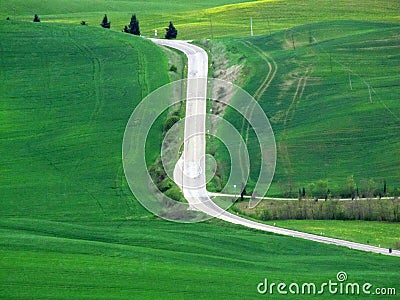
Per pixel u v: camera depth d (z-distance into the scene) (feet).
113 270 412.36
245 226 476.95
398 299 390.63
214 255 437.58
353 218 507.30
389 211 509.76
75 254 431.02
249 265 424.05
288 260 433.07
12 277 402.93
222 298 388.78
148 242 454.81
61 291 392.68
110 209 518.37
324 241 462.19
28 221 492.13
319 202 522.06
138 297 388.78
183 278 405.59
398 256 444.55
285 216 503.61
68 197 547.49
